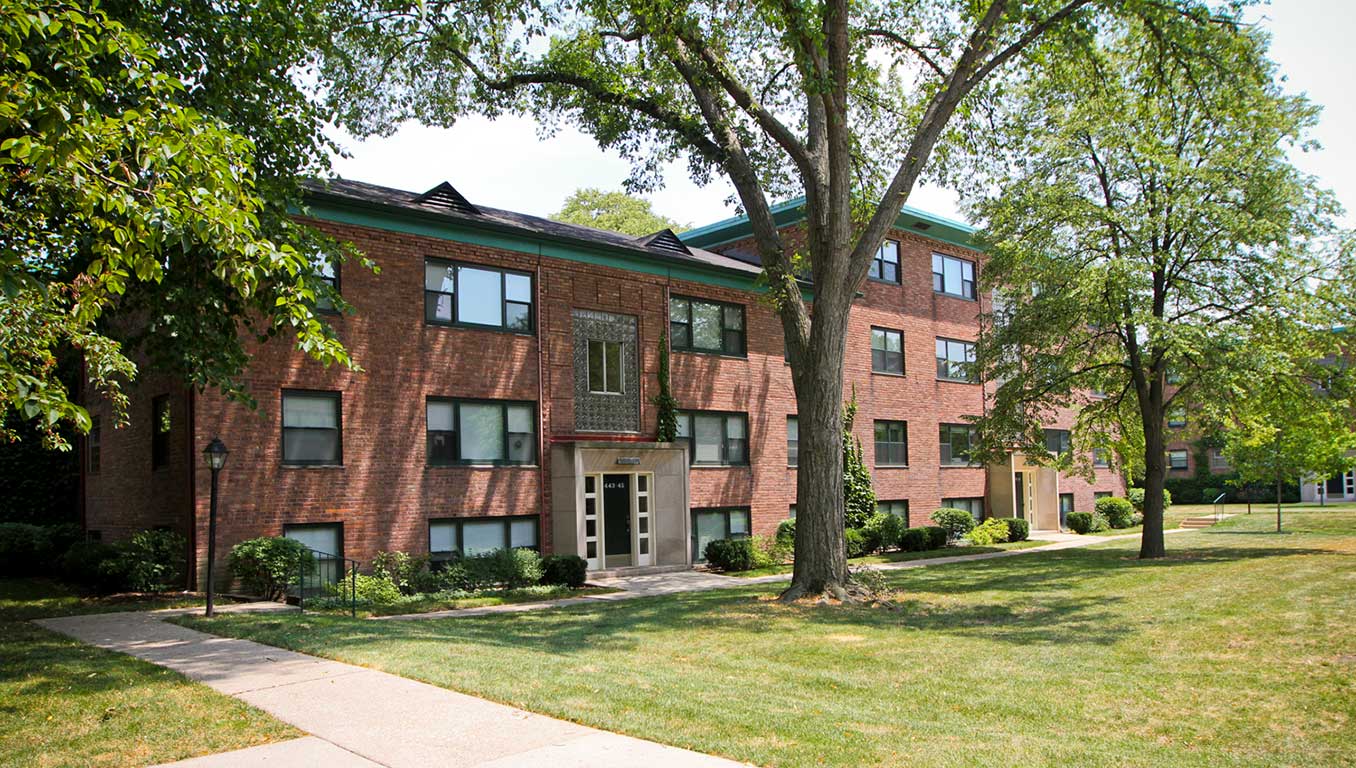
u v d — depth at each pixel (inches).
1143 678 354.9
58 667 358.0
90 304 281.1
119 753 245.1
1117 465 1263.5
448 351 785.6
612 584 795.4
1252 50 706.2
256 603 614.2
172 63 450.9
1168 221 859.4
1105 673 365.4
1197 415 982.4
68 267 410.6
